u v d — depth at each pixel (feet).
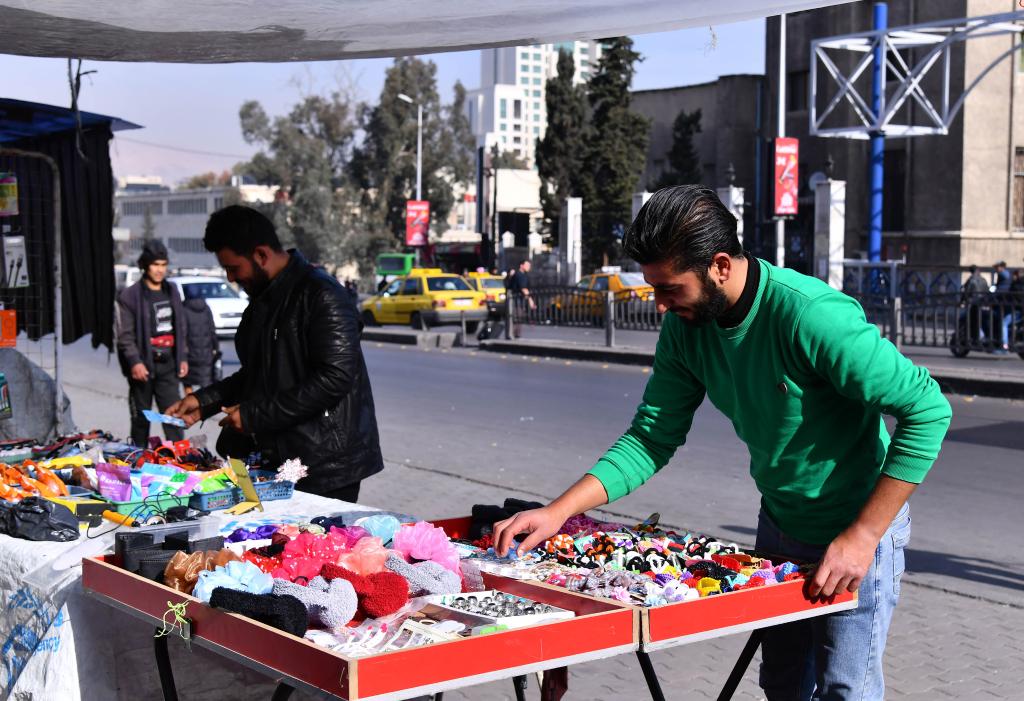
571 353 69.26
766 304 8.80
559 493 27.58
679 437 10.31
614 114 163.22
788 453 9.21
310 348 14.42
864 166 116.16
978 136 101.60
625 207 163.43
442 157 238.07
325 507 13.41
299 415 14.26
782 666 10.28
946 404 8.63
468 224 375.25
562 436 37.01
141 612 9.48
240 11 12.02
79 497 13.69
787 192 89.15
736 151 147.02
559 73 176.96
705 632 8.49
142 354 29.32
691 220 8.45
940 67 102.68
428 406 45.21
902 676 15.67
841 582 8.76
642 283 90.48
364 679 7.11
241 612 8.16
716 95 154.71
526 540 9.75
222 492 13.42
